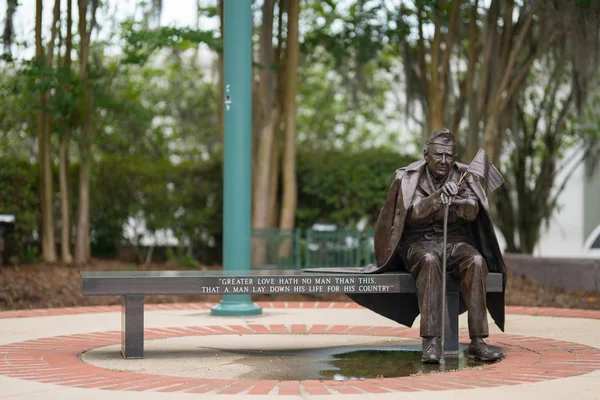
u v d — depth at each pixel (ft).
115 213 57.62
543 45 48.34
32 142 60.08
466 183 21.76
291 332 26.68
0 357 21.08
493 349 20.88
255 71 52.75
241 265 32.37
